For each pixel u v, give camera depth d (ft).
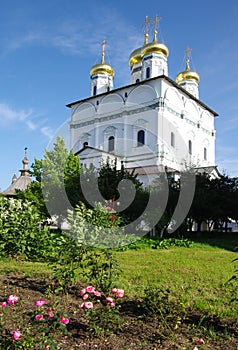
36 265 21.77
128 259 27.86
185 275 20.58
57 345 8.57
